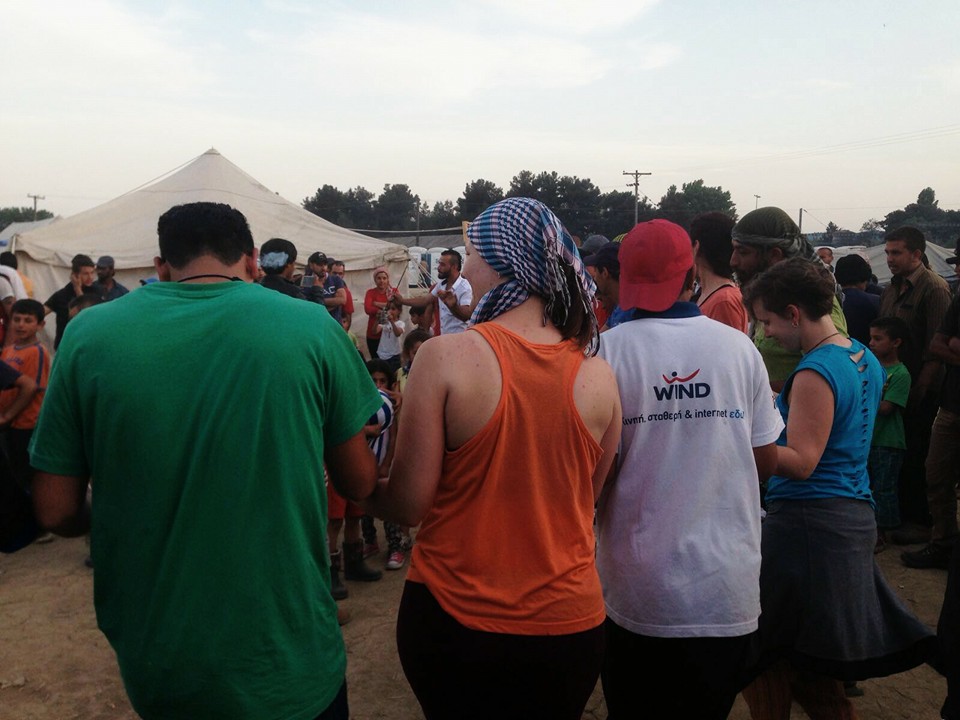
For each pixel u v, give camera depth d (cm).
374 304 982
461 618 172
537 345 177
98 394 158
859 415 248
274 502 163
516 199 188
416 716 335
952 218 7550
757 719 265
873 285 725
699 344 206
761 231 307
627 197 7375
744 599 207
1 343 646
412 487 173
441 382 171
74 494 168
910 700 334
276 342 163
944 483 462
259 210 1284
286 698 166
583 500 184
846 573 243
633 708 214
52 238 1136
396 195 9169
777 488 257
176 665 160
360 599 457
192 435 159
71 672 373
